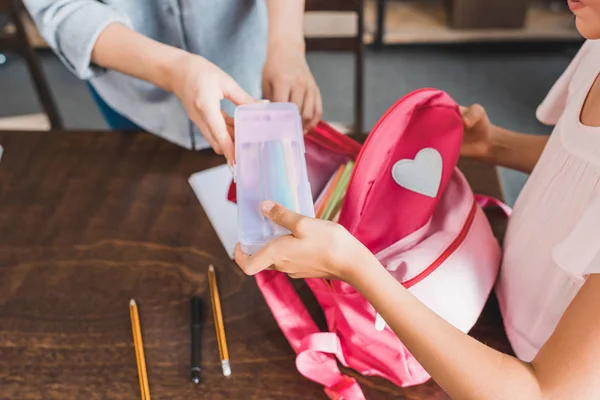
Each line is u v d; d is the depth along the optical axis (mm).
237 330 643
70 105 2105
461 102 2055
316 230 482
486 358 446
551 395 411
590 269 417
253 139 595
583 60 571
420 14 2371
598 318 400
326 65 2244
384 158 547
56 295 687
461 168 811
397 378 581
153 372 610
